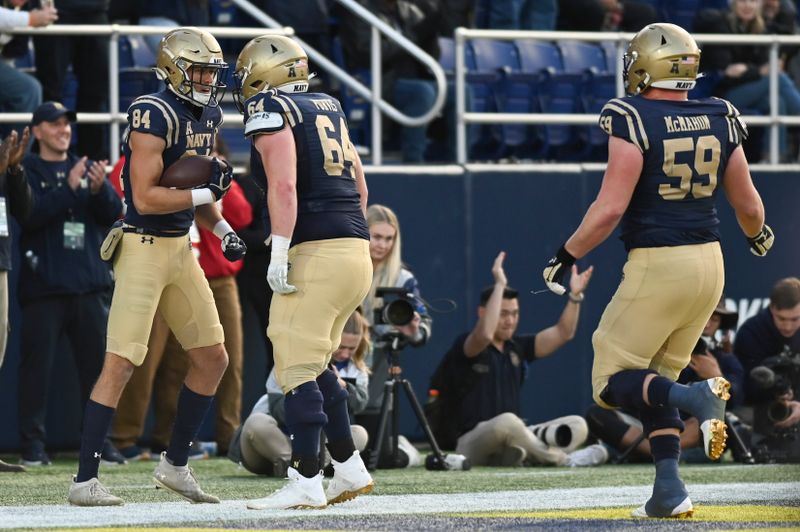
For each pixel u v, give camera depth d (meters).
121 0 37.12
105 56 34.66
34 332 31.20
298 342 19.11
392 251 30.33
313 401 19.20
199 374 21.02
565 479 26.58
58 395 33.62
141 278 20.27
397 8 37.62
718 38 39.41
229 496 22.88
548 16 41.34
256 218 33.69
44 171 31.05
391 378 28.84
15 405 33.38
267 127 18.95
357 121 38.41
